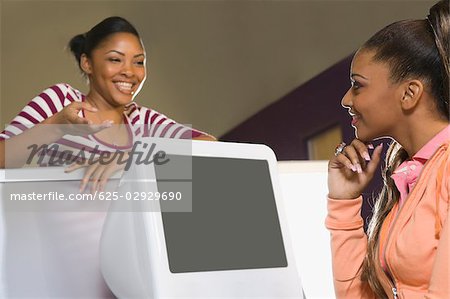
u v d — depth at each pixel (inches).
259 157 48.9
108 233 43.4
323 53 204.8
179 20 243.1
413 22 49.3
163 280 40.6
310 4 210.1
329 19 201.6
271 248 47.2
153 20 242.8
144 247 40.9
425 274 47.0
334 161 54.2
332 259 53.9
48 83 243.3
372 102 49.3
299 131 211.3
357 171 52.6
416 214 47.8
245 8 234.1
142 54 92.8
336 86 191.6
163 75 242.4
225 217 45.2
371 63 49.1
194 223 43.3
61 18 243.0
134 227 41.7
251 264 45.6
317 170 54.6
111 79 90.8
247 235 46.1
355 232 53.9
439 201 46.9
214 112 242.8
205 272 42.7
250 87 233.3
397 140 50.7
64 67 244.5
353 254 53.7
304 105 208.5
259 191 47.9
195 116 242.7
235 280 44.2
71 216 45.2
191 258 42.4
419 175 48.9
